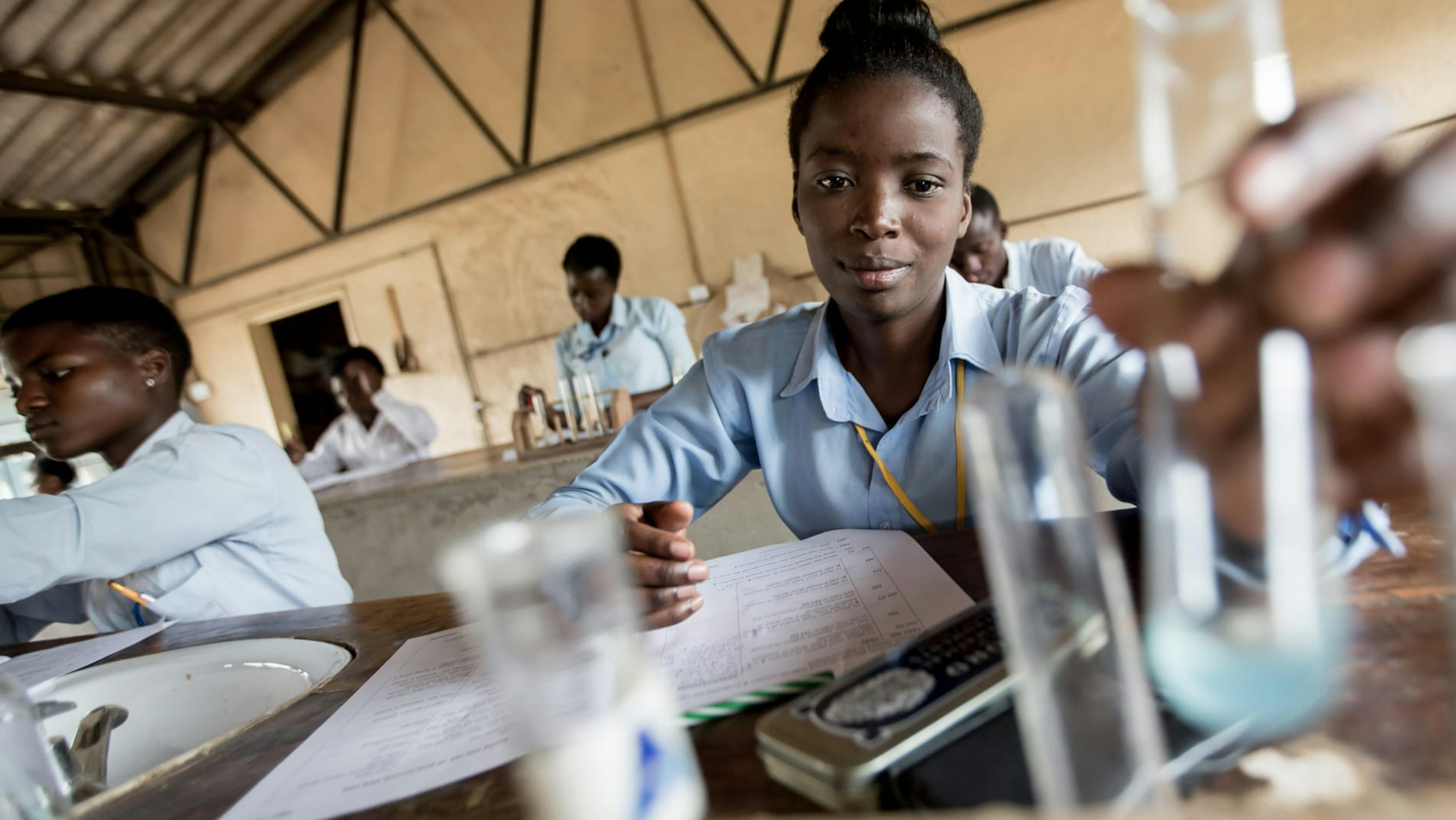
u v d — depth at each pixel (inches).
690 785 10.7
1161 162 9.5
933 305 32.5
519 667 9.6
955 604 19.9
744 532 82.7
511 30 176.6
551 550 9.7
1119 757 10.0
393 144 196.2
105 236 229.8
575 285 135.5
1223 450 10.0
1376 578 16.7
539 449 105.0
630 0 166.9
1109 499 29.4
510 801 15.2
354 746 19.2
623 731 9.7
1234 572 10.4
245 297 225.6
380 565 103.7
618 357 138.6
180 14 175.9
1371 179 8.8
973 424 9.6
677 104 170.2
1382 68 121.0
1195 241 9.5
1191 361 9.9
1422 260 8.8
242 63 196.2
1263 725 11.2
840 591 22.5
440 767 17.1
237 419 238.5
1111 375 26.8
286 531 45.8
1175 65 9.1
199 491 40.5
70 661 33.7
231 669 29.4
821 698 15.1
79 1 163.2
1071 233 144.9
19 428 197.0
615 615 10.1
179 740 29.1
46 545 34.7
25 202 211.0
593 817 9.3
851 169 29.0
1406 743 11.4
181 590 41.3
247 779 18.7
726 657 19.6
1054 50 139.3
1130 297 10.1
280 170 209.9
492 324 198.8
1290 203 8.8
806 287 168.9
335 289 213.6
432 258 200.7
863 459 33.9
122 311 43.3
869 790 12.8
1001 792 12.0
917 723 13.7
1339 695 12.6
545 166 181.5
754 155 166.6
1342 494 10.4
